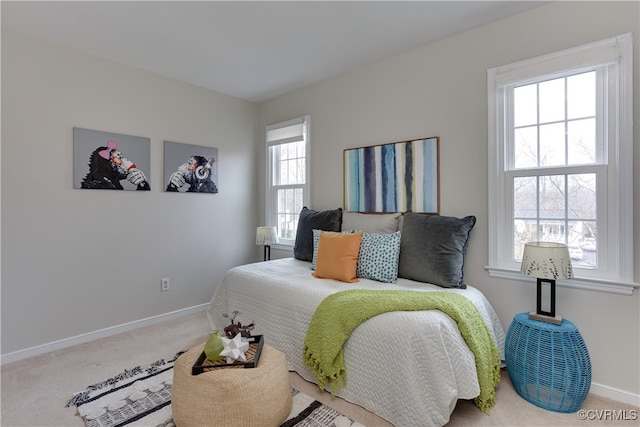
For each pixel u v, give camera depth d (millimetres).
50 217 2438
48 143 2424
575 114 1966
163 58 2740
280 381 1556
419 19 2176
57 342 2461
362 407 1683
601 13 1833
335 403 1738
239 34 2361
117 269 2795
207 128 3447
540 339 1694
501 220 2199
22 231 2314
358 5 2021
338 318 1771
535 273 1746
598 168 1871
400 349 1547
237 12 2086
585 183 1920
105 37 2391
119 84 2801
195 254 3354
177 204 3203
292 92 3537
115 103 2773
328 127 3193
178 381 1517
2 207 2234
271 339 2211
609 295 1819
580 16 1894
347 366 1746
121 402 1761
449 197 2420
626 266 1769
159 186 3066
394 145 2697
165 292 3117
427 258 2201
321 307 1892
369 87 2873
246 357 1615
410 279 2297
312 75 3109
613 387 1809
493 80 2207
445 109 2434
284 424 1569
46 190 2416
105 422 1600
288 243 3611
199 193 3379
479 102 2277
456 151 2385
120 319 2811
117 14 2100
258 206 3949
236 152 3721
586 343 1887
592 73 1912
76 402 1763
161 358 2299
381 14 2115
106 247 2729
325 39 2438
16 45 2281
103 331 2703
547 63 1975
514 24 2125
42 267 2402
